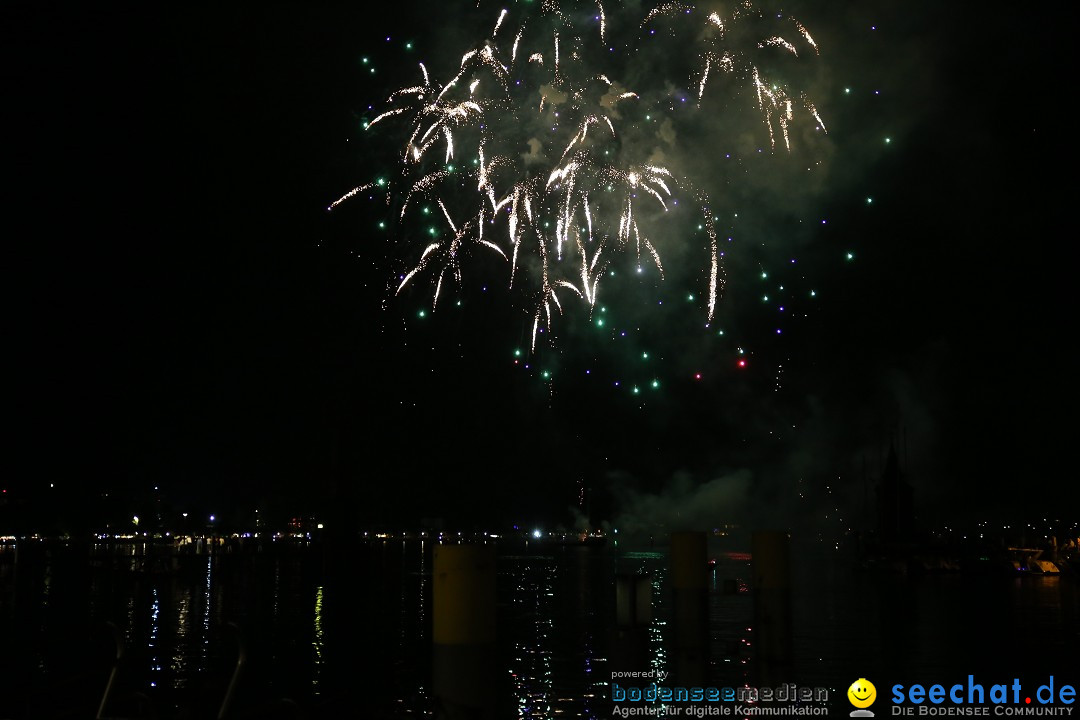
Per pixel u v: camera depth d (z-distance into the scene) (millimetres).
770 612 12086
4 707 10086
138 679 12555
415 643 16344
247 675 12766
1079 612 19719
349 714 9750
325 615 21781
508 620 19719
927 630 16359
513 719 9383
